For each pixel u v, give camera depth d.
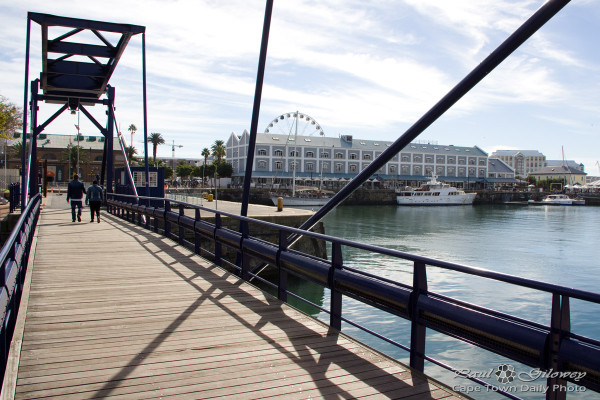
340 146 103.88
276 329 5.73
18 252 6.27
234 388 4.08
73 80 23.03
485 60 4.27
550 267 25.70
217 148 110.31
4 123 44.41
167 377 4.30
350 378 4.29
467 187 118.19
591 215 73.94
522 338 3.29
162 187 27.42
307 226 6.44
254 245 7.93
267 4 7.91
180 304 6.86
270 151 97.88
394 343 4.69
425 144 116.94
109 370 4.46
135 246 12.57
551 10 3.85
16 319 6.32
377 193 97.19
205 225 10.66
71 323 5.93
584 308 15.77
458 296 16.70
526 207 98.44
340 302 5.67
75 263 10.08
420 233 42.38
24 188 19.23
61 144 99.81
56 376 4.30
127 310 6.54
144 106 19.86
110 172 25.44
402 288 4.56
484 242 36.03
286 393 3.99
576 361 2.94
